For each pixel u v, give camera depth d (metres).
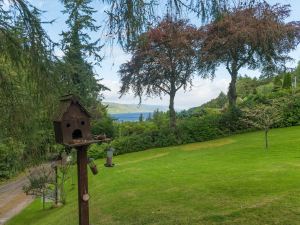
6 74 5.73
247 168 12.70
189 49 24.95
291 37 25.64
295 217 6.57
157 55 25.17
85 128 5.16
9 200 17.33
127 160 22.27
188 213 7.86
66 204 13.95
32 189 14.33
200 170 13.49
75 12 6.21
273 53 25.70
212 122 26.42
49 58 5.64
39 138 5.99
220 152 18.94
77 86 6.23
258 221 6.58
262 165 13.12
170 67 25.81
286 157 14.70
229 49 25.36
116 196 10.76
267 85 41.34
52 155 6.46
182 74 26.91
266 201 7.68
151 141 26.53
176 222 7.27
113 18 5.34
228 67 26.95
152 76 26.66
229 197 8.54
